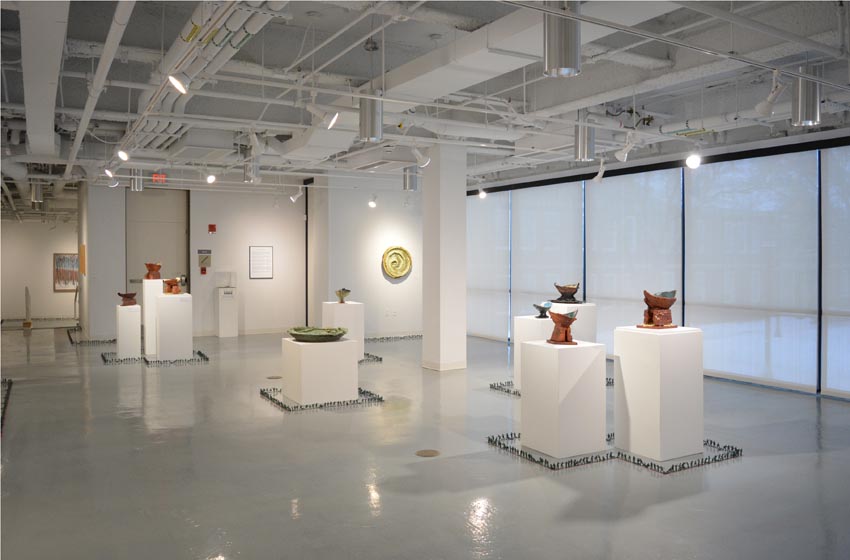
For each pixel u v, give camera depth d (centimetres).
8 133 1022
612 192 1221
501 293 1509
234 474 579
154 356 1238
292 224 1672
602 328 1248
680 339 611
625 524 471
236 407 831
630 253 1188
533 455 626
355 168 1287
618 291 1212
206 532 459
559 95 841
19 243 2148
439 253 1090
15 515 489
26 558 420
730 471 586
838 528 464
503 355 1277
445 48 618
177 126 850
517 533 456
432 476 574
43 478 569
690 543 440
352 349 859
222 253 1598
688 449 620
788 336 952
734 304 1022
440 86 680
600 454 628
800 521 477
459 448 656
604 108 961
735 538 448
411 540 445
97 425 743
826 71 802
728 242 1028
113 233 1488
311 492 535
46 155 1059
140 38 707
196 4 647
